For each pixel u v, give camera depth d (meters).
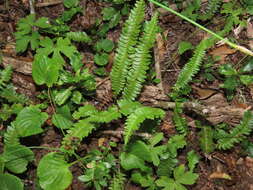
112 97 0.90
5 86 0.87
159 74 0.94
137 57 0.81
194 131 0.88
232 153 0.86
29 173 0.81
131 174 0.80
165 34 1.04
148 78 0.92
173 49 1.03
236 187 0.82
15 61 0.90
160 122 0.86
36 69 0.80
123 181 0.80
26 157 0.75
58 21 0.99
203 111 0.87
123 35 0.81
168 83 0.97
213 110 0.87
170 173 0.79
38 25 0.92
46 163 0.72
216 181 0.83
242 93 0.94
